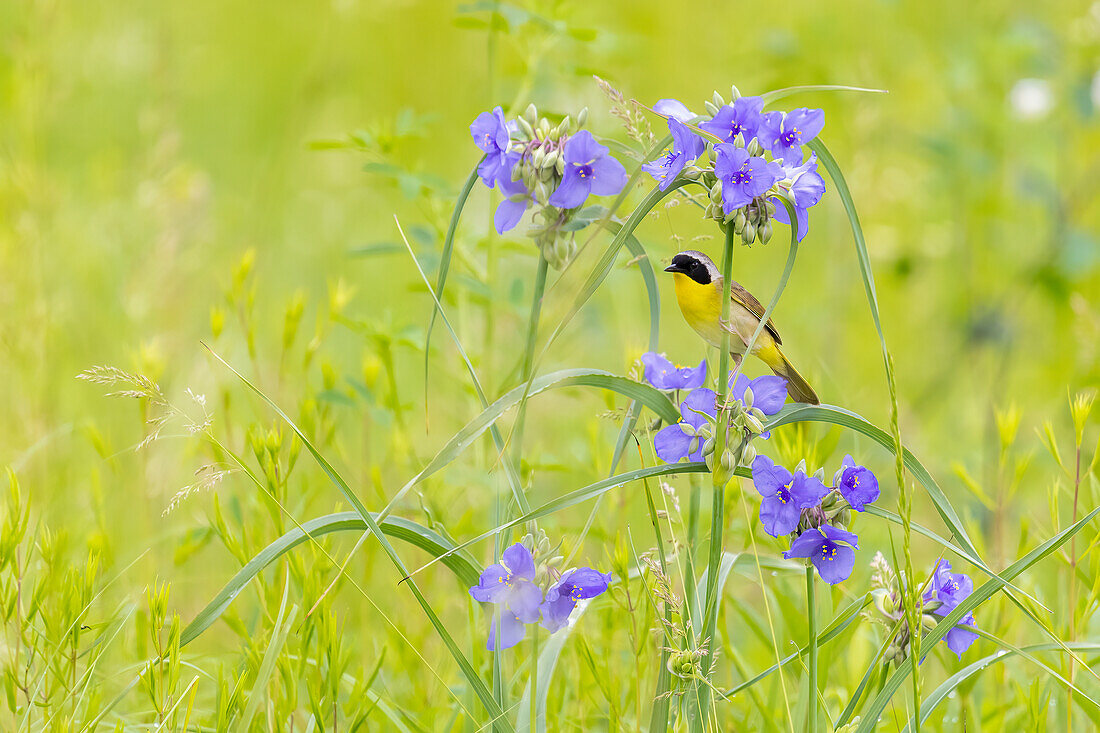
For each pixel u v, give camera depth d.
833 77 12.44
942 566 4.69
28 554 5.41
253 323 7.22
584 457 8.23
